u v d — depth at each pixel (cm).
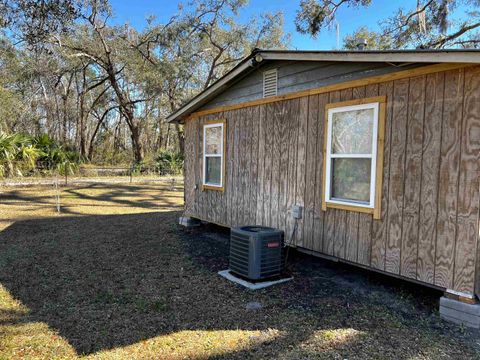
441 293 372
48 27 837
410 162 345
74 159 1736
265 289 386
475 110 298
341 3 1130
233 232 429
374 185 375
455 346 267
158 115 2975
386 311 329
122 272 438
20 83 2323
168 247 562
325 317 316
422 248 336
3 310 326
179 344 268
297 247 470
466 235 304
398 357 252
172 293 371
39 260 481
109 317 313
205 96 626
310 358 250
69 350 259
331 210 424
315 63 446
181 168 2044
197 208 690
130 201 1109
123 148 3109
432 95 328
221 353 256
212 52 2233
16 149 1458
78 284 394
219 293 373
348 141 405
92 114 3081
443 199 320
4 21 859
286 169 487
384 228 367
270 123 512
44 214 851
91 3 1594
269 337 280
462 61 290
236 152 581
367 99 381
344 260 409
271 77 511
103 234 645
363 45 456
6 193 1212
